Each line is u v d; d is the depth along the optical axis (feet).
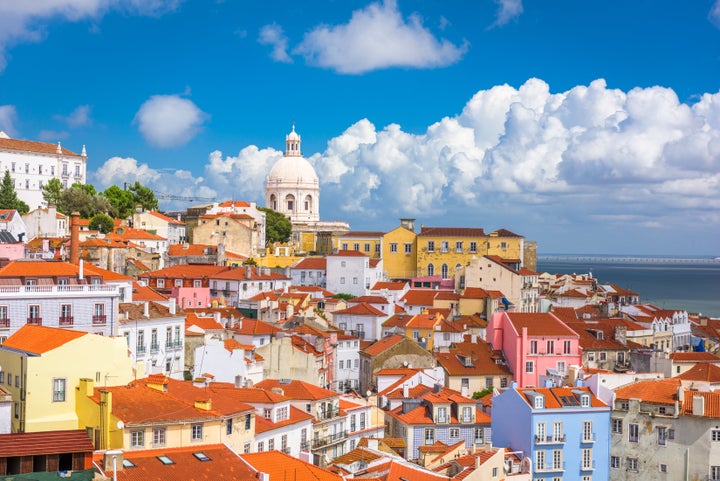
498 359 593.42
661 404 427.74
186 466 280.92
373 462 364.79
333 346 596.29
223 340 501.56
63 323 406.82
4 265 454.40
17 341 334.24
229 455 295.48
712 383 476.95
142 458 279.90
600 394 445.37
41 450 268.21
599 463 431.43
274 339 538.88
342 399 476.13
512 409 433.07
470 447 434.71
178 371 486.79
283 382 441.27
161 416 304.30
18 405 307.78
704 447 416.67
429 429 454.40
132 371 344.90
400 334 620.90
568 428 426.92
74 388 311.47
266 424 374.22
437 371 557.74
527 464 409.69
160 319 473.26
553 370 562.66
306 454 341.62
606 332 647.15
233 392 390.83
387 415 476.95
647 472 426.92
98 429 297.94
